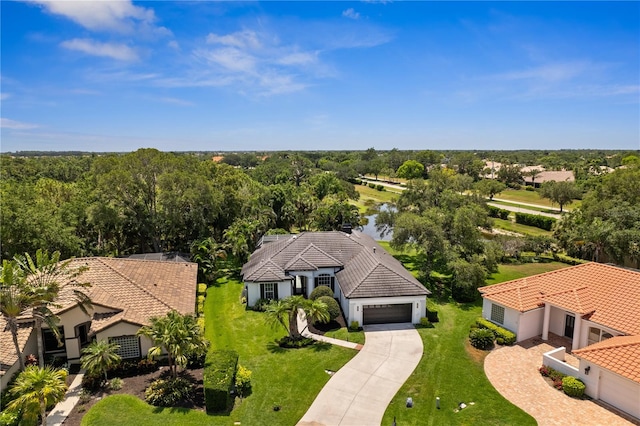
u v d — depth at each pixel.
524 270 46.66
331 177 96.44
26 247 36.22
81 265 29.83
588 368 21.66
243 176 75.12
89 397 21.61
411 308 31.39
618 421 19.47
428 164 181.75
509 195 115.75
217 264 47.66
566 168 160.50
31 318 24.67
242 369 23.08
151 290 29.50
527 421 19.58
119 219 44.59
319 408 20.83
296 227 71.25
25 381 18.62
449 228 40.44
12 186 42.78
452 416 20.16
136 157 46.12
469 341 28.23
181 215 47.50
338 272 36.16
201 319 30.55
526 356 26.05
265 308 32.53
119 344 25.14
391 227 49.00
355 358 25.94
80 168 100.75
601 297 26.95
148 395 21.39
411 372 24.28
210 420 19.78
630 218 44.94
